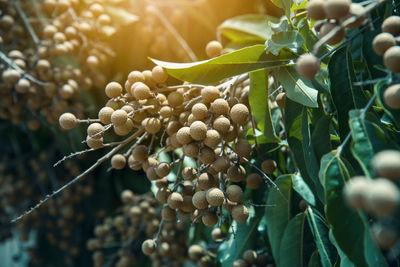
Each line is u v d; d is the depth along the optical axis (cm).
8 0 123
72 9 122
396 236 55
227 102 81
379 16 82
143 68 139
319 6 69
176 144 83
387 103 64
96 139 81
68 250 163
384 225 55
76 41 118
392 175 52
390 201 49
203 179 78
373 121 73
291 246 89
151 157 88
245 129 98
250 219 100
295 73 84
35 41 118
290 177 91
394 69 64
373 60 83
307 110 87
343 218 68
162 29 139
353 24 69
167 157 117
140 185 150
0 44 117
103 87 137
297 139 87
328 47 85
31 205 155
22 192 155
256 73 85
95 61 117
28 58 117
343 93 81
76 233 162
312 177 83
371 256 66
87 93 133
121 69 138
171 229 113
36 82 112
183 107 84
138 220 120
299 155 87
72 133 139
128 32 136
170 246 114
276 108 100
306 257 88
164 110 82
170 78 124
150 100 83
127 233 128
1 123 163
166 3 137
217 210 82
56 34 115
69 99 121
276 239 90
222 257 101
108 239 134
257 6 135
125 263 127
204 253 109
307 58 66
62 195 150
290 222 90
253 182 89
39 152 160
